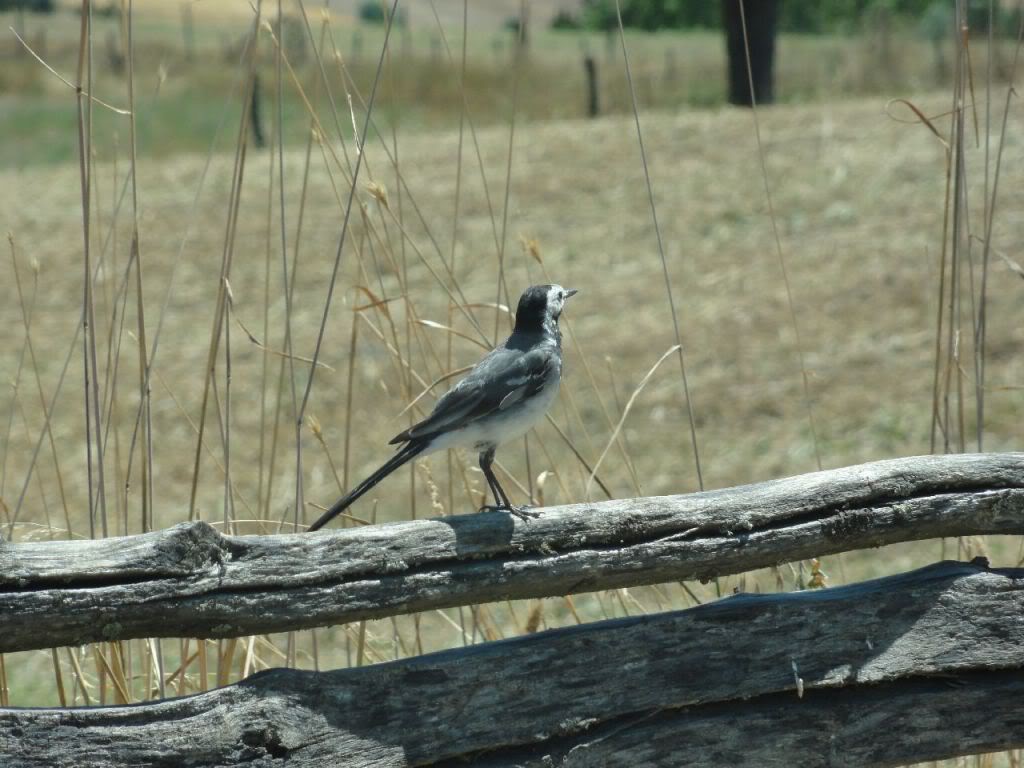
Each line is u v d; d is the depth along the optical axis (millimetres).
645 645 4840
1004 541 12414
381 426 17688
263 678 4457
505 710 4691
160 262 25891
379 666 4582
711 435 16688
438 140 34969
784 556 5047
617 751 4828
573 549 4809
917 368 17922
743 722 4945
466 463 8234
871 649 5012
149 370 6672
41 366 20828
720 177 28719
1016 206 23172
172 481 15805
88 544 4273
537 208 27984
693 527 4922
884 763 5082
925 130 29578
